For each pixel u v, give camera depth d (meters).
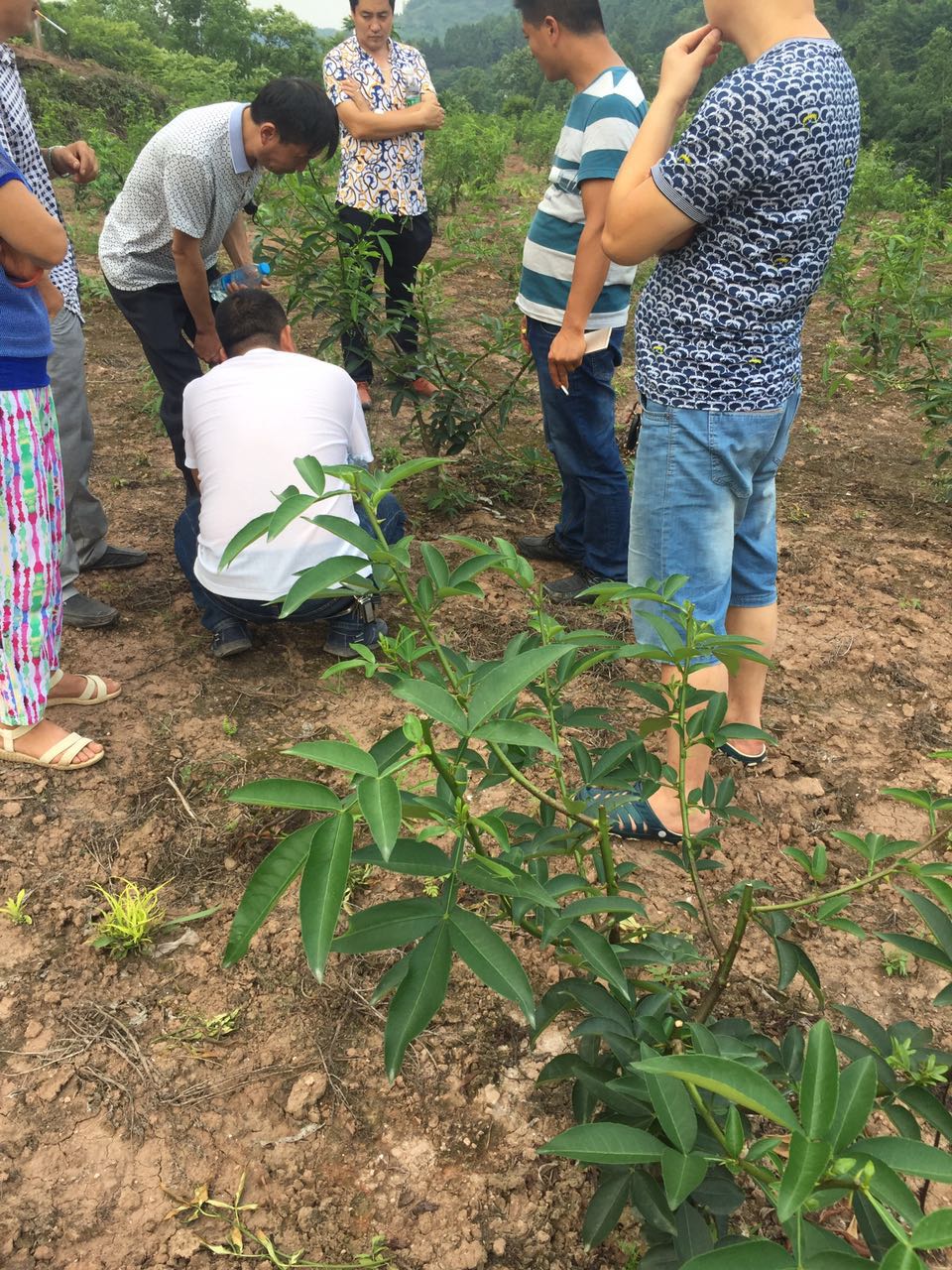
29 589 2.32
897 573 3.69
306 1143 1.72
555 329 3.17
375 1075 1.84
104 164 9.26
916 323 4.43
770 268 1.94
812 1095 0.86
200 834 2.38
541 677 1.60
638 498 2.22
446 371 4.59
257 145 3.17
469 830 1.18
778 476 4.50
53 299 2.33
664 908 2.19
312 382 2.81
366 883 2.22
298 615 2.88
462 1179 1.67
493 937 1.05
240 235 3.89
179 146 3.09
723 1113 1.28
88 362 5.50
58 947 2.08
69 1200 1.63
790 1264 0.81
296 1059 1.86
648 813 2.33
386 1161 1.70
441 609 3.33
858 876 2.33
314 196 3.61
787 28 1.86
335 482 2.81
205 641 3.12
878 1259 1.11
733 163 1.80
